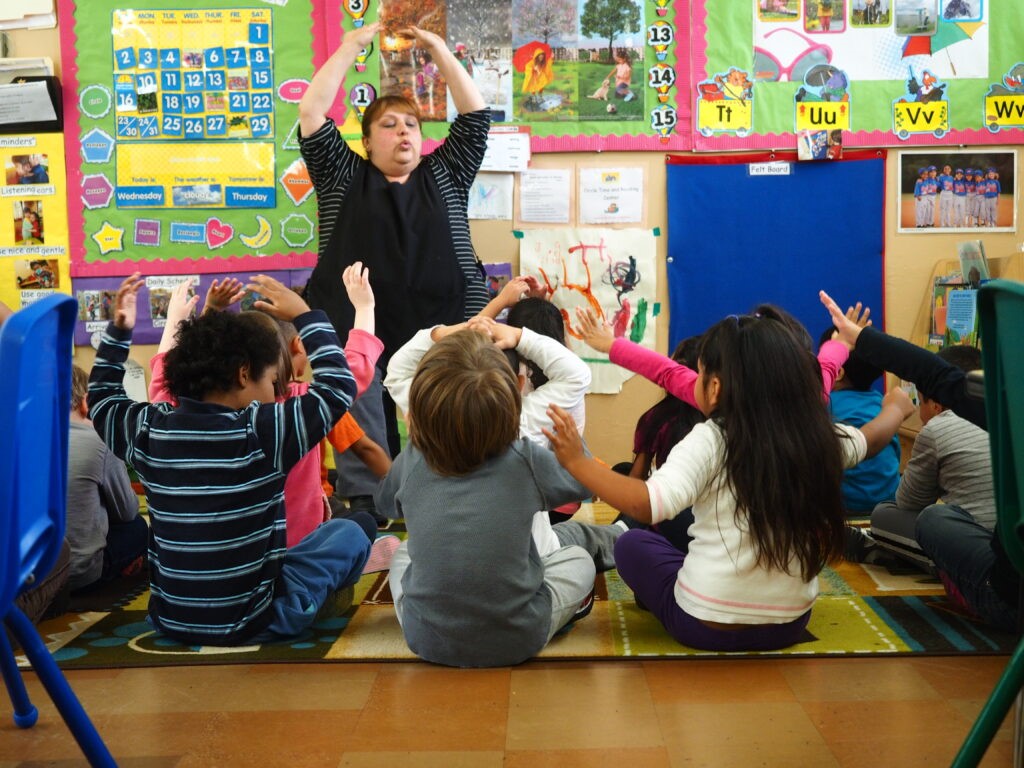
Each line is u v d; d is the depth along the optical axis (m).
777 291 3.60
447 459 1.84
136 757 1.53
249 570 1.98
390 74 3.56
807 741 1.55
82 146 3.64
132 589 2.49
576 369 2.31
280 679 1.85
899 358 1.88
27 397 1.14
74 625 2.20
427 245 3.19
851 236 3.57
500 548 1.84
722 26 3.53
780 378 1.87
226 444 1.93
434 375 1.83
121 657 1.97
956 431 2.35
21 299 3.70
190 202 3.65
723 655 1.95
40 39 3.63
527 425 2.27
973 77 3.51
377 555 2.59
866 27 3.51
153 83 3.62
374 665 1.93
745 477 1.86
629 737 1.58
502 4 3.54
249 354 1.98
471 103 3.24
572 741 1.57
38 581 1.33
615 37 3.55
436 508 1.86
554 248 3.63
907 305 3.57
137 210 3.66
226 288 2.29
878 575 2.51
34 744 1.59
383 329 3.20
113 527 2.52
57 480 1.31
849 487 3.07
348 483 3.17
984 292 1.21
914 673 1.84
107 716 1.69
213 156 3.63
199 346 1.97
